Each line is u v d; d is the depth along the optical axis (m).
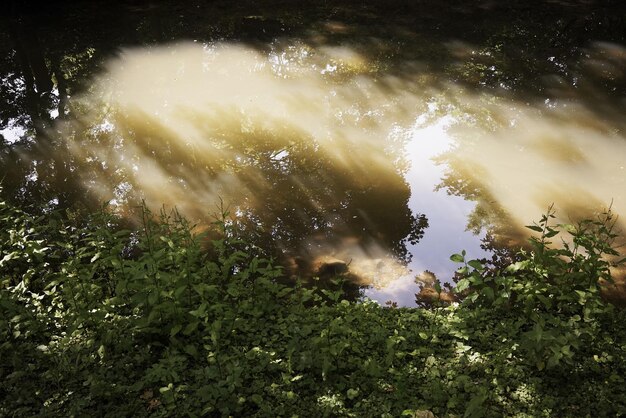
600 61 14.18
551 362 4.36
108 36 16.61
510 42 15.74
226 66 14.38
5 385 4.58
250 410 4.29
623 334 5.04
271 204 8.27
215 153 9.98
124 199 8.45
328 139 10.49
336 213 8.02
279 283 6.41
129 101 12.32
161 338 5.11
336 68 14.09
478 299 5.66
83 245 6.99
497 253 6.96
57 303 5.51
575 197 8.26
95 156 9.95
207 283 5.54
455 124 11.03
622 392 4.34
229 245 7.12
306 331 5.01
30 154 10.02
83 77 13.72
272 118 11.39
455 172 9.20
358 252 7.06
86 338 5.08
